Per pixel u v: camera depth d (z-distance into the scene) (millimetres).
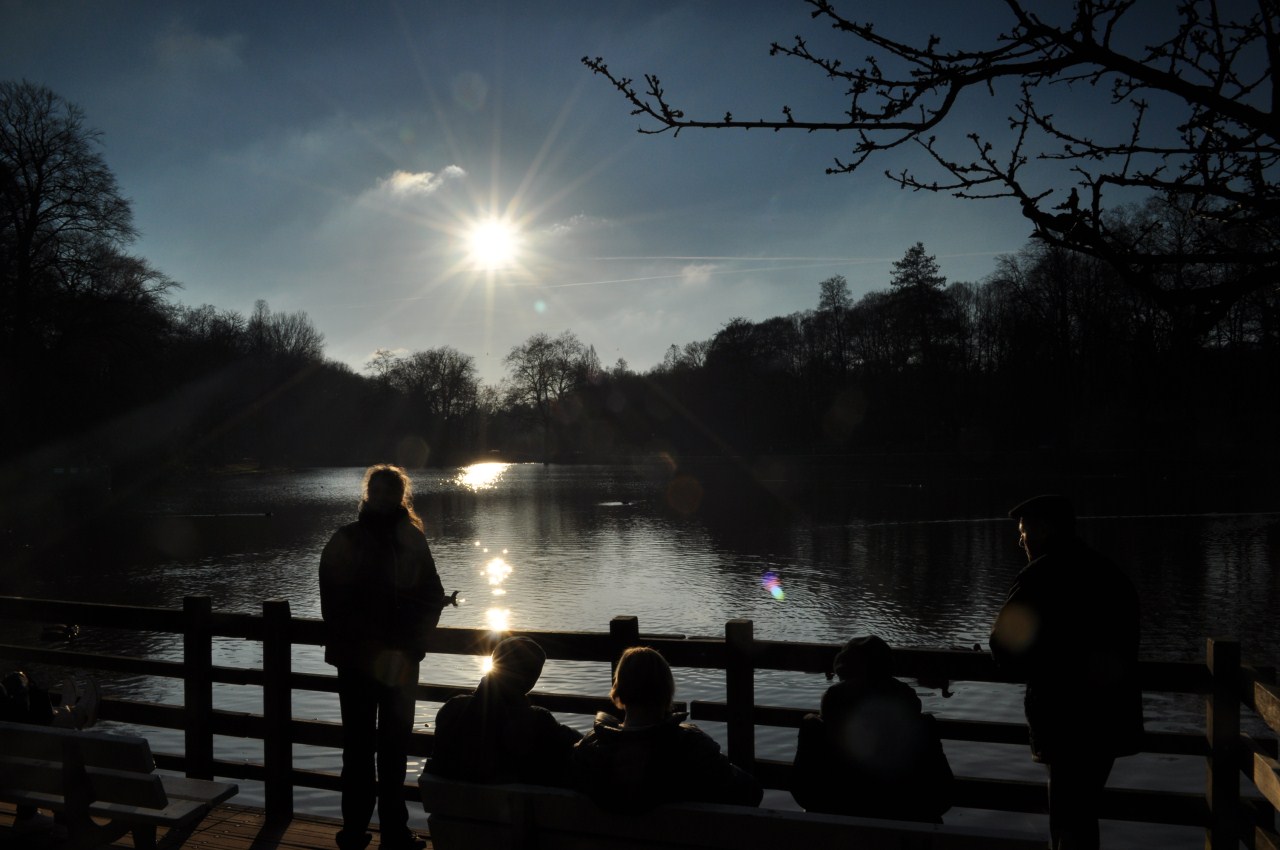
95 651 16688
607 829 3525
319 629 5457
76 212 41781
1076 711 3975
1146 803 4426
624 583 25047
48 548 34031
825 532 37031
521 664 3895
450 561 29953
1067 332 60656
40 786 4316
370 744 4934
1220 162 3502
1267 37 3172
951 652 4527
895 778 3885
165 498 59062
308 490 67188
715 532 37781
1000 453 68438
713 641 4922
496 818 3689
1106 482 56250
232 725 5680
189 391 66062
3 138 40250
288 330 109750
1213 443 57844
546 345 120125
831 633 18672
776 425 99312
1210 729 4309
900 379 81562
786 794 9852
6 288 39844
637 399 117188
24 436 42438
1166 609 20531
